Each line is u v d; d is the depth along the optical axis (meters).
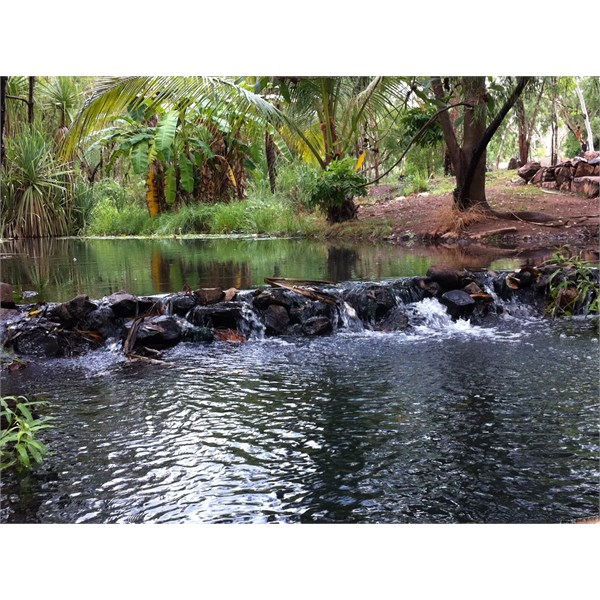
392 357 3.77
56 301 4.68
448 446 2.46
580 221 9.31
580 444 2.44
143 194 17.25
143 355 3.93
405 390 3.13
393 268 6.19
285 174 14.27
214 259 7.51
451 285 5.00
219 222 13.19
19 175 13.38
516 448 2.42
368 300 4.70
